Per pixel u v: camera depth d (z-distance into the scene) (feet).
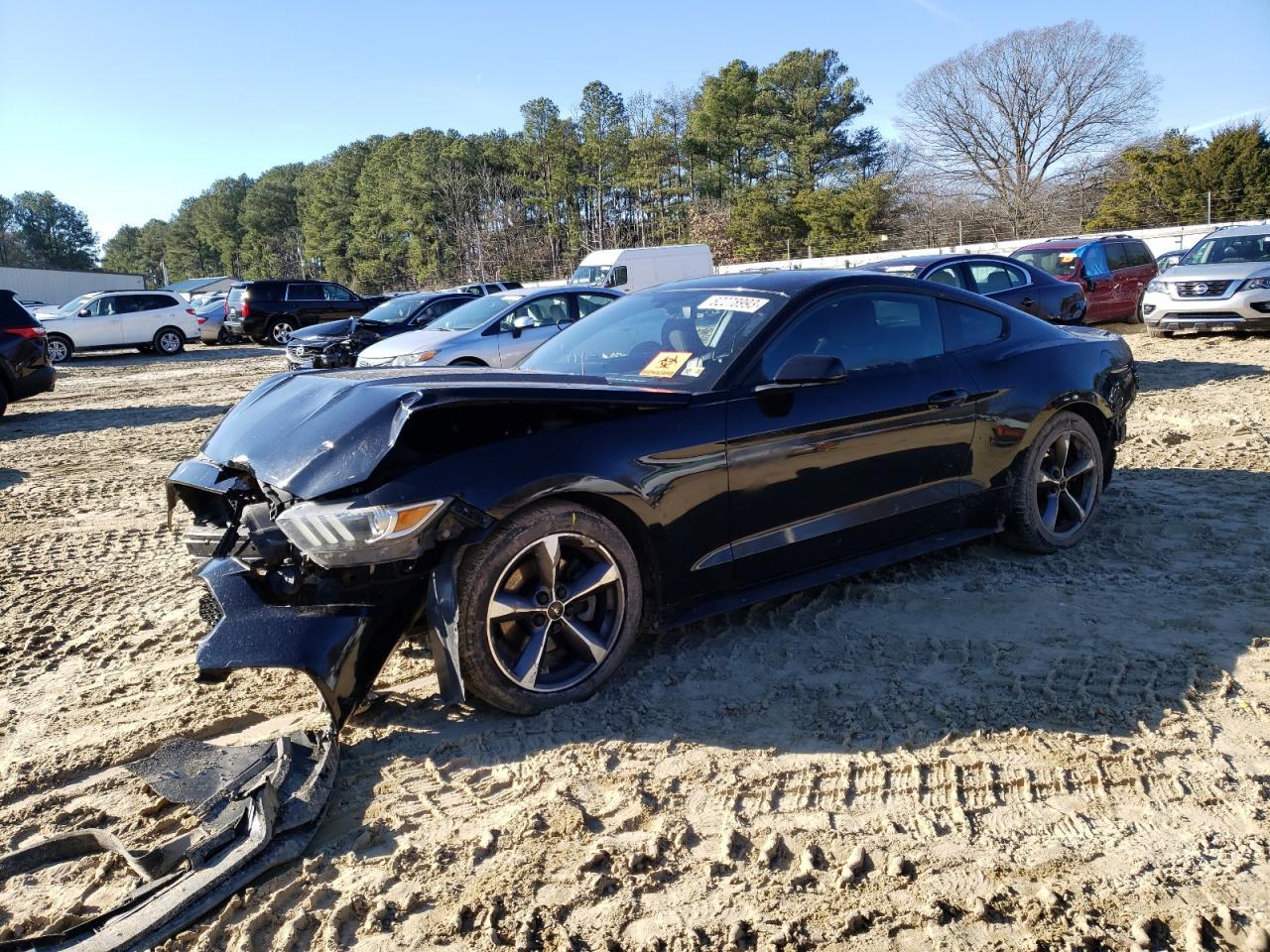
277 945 7.17
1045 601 13.41
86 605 15.52
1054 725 10.03
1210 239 47.73
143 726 10.90
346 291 92.63
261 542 10.30
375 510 9.37
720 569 11.71
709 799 8.94
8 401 41.60
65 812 9.23
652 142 212.43
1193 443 23.00
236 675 12.24
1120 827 8.35
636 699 10.89
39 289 183.73
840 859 8.03
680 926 7.25
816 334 12.82
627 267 78.74
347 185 306.14
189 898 7.53
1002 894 7.50
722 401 11.68
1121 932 7.05
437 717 10.70
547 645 10.78
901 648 12.03
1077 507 15.62
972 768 9.30
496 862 8.09
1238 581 13.79
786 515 12.17
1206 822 8.39
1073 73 168.55
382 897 7.66
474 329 37.45
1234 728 9.88
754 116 189.78
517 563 10.32
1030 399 14.61
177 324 83.35
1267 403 27.55
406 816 8.80
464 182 244.83
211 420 39.17
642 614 11.50
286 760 9.23
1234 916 7.17
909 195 181.98
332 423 10.34
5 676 12.65
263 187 369.50
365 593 10.01
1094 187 165.68
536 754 9.80
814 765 9.44
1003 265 34.45
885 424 12.95
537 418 10.68
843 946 6.98
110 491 25.29
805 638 12.44
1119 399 16.19
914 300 14.15
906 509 13.42
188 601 15.52
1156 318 45.11
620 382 12.46
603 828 8.54
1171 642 11.93
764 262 156.97
